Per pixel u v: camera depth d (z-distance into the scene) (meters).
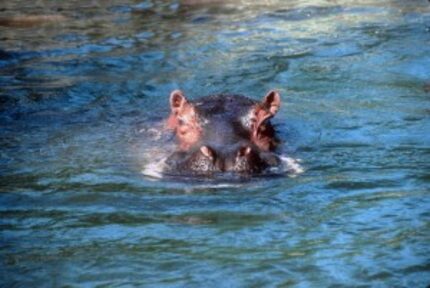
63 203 28.52
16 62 49.31
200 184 29.86
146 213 27.31
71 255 24.12
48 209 27.98
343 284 21.86
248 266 23.08
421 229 25.42
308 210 27.30
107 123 38.31
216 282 22.19
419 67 46.28
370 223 26.03
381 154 33.19
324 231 25.45
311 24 57.03
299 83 44.06
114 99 42.22
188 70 46.97
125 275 22.73
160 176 30.86
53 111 40.41
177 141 33.97
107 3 66.50
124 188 29.80
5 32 57.03
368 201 28.00
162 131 36.22
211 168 30.77
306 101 40.94
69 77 46.16
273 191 29.05
